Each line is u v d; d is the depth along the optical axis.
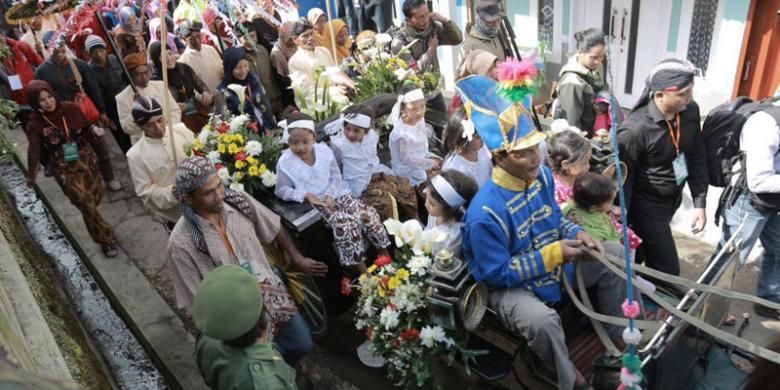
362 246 4.06
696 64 6.64
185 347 4.69
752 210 4.09
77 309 5.29
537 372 3.04
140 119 4.30
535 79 2.83
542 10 7.73
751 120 3.92
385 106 4.91
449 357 3.16
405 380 3.65
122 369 4.64
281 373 2.83
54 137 5.27
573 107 4.95
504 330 3.08
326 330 4.43
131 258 5.80
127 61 5.27
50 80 6.07
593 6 7.23
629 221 4.41
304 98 5.29
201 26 6.17
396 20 9.13
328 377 4.31
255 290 2.80
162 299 5.21
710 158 4.25
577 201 3.48
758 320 4.51
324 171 4.20
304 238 4.01
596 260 3.04
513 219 3.01
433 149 4.91
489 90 3.01
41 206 6.75
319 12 7.09
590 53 4.89
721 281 3.33
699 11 6.38
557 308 3.30
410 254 3.62
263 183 4.17
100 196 5.62
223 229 3.59
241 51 5.42
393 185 4.53
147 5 5.12
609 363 2.89
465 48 5.99
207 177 3.33
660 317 3.41
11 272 3.23
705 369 3.36
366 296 3.62
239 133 4.47
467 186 3.39
